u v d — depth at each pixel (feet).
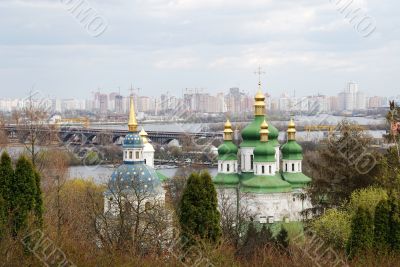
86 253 212.02
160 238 277.03
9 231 206.49
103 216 287.69
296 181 489.26
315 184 384.68
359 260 240.53
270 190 457.27
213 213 250.98
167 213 319.27
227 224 355.36
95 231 286.25
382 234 259.80
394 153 378.73
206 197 250.16
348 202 358.43
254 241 319.06
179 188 476.95
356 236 257.34
